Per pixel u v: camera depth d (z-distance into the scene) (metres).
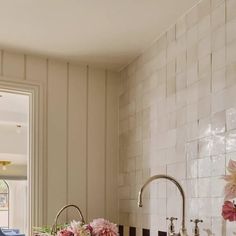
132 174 2.56
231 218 1.43
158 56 2.33
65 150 2.65
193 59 1.98
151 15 2.07
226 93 1.72
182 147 2.02
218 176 1.72
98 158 2.73
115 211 2.73
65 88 2.70
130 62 2.70
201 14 1.93
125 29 2.23
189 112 1.99
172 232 1.86
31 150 2.56
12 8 2.01
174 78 2.15
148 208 2.33
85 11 2.03
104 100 2.80
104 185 2.72
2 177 6.72
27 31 2.27
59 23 2.17
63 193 2.61
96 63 2.75
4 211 7.23
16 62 2.58
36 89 2.61
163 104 2.24
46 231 2.38
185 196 1.96
